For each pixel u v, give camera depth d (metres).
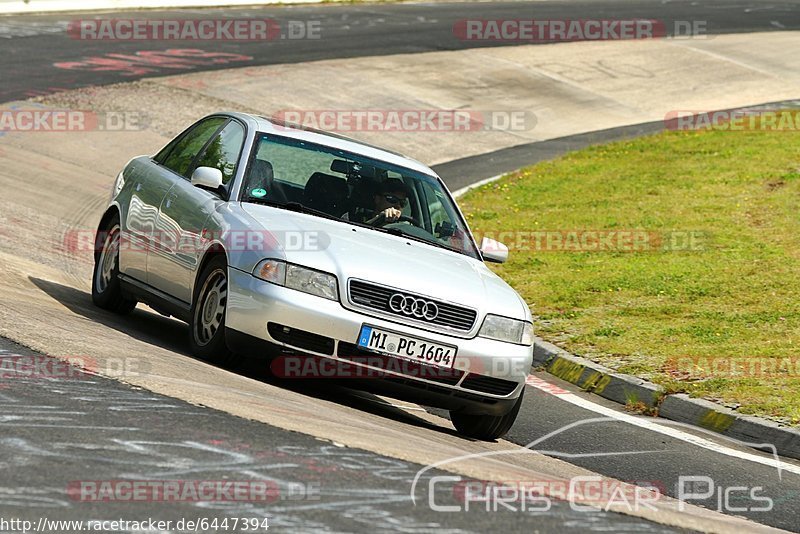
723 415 31.36
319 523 15.02
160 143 71.94
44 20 111.50
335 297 25.27
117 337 27.59
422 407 31.28
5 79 82.00
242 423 20.09
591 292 46.91
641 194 65.81
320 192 29.05
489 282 27.77
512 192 69.06
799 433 29.38
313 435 20.14
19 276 34.41
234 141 30.34
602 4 159.12
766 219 57.50
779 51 129.00
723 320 42.00
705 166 71.44
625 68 117.62
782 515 22.73
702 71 118.50
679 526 18.20
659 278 48.47
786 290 45.59
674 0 166.75
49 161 62.75
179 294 28.94
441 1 155.75
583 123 97.00
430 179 31.55
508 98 102.62
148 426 18.83
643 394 34.03
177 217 29.44
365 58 109.94
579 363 37.06
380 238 28.03
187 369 24.77
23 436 17.25
